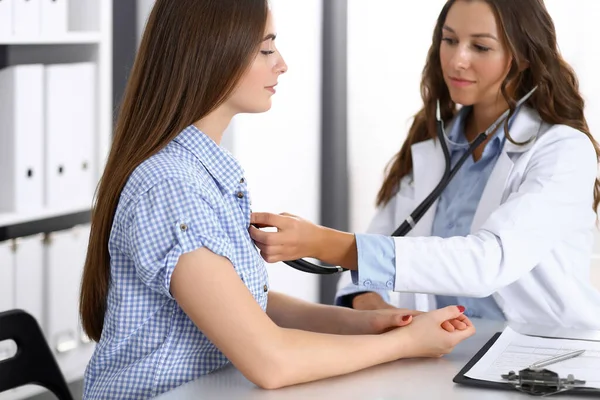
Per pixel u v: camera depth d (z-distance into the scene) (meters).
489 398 1.49
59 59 3.21
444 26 2.25
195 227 1.52
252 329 1.52
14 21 2.76
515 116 2.24
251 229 1.75
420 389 1.54
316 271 1.91
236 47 1.61
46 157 2.95
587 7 3.63
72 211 3.06
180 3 1.63
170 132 1.63
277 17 3.86
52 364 2.00
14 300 2.85
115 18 3.67
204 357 1.65
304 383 1.57
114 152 1.67
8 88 2.83
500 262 1.94
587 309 2.12
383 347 1.65
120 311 1.62
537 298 2.12
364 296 2.21
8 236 3.29
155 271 1.52
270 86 1.68
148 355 1.61
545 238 2.00
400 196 2.44
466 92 2.25
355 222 4.35
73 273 3.05
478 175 2.29
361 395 1.51
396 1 4.10
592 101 3.66
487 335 1.89
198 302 1.51
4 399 2.84
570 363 1.65
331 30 4.21
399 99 4.15
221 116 1.69
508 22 2.16
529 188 2.07
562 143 2.13
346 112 4.29
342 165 4.30
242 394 1.52
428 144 2.41
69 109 3.01
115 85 3.69
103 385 1.63
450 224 2.30
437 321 1.72
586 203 2.12
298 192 4.14
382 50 4.16
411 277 1.89
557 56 2.24
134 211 1.54
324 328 1.86
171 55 1.62
